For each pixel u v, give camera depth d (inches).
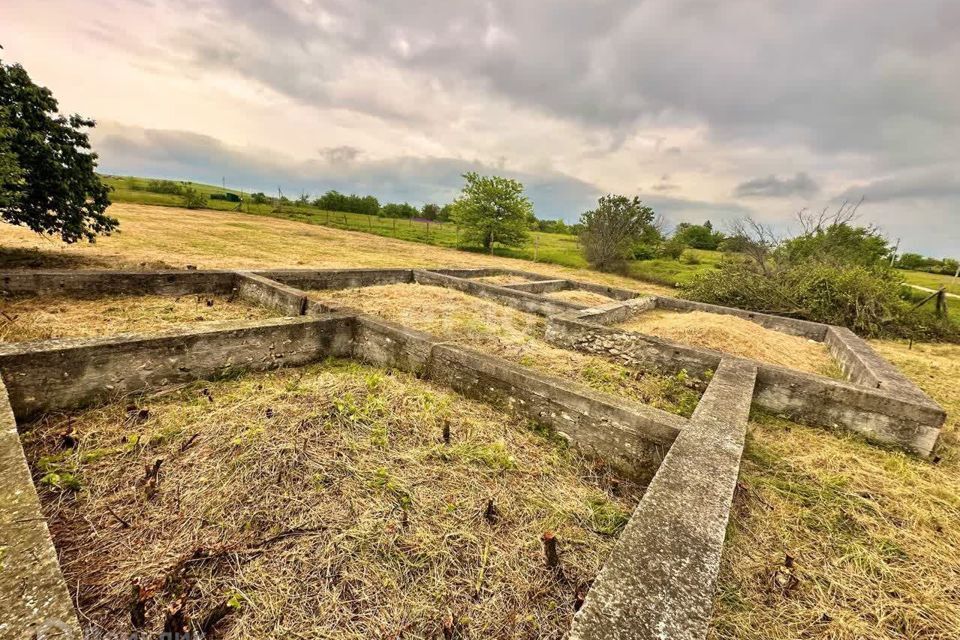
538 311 378.9
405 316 290.2
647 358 239.1
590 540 105.6
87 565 84.4
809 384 189.9
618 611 65.6
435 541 98.4
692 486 99.9
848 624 87.8
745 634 84.6
